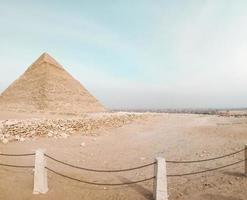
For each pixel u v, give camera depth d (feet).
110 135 62.85
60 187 25.32
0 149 42.01
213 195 22.70
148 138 60.13
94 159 39.42
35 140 51.49
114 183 27.43
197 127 75.15
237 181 26.27
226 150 43.45
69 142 51.98
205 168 32.78
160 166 21.99
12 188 24.23
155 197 21.93
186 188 25.22
